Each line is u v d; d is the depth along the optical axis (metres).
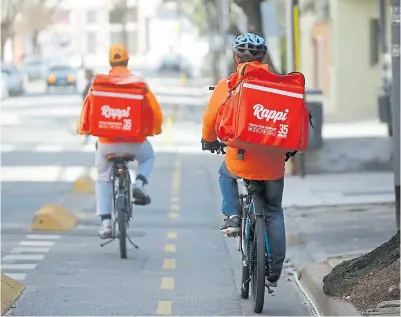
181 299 14.56
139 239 20.44
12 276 16.19
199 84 105.81
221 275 16.56
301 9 74.69
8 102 81.06
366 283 13.38
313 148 31.25
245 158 12.90
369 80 60.97
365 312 12.53
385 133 43.03
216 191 28.83
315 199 25.81
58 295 14.70
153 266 17.34
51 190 28.89
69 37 197.12
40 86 111.12
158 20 182.12
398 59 16.83
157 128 17.67
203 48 125.00
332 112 61.47
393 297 12.80
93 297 14.59
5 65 90.12
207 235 21.00
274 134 12.09
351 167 31.62
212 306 14.10
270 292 13.58
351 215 22.98
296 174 31.09
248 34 13.26
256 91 12.06
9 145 44.84
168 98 83.19
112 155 17.83
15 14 122.75
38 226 21.56
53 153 40.91
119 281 15.90
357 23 60.81
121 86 17.23
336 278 13.88
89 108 17.34
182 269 17.08
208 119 12.95
